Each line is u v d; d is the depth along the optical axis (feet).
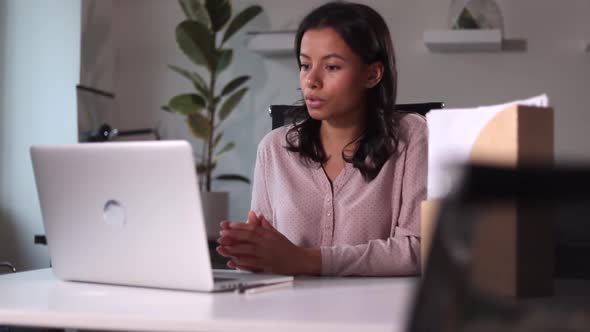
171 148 4.07
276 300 3.88
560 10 13.04
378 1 13.47
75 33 13.09
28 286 4.61
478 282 2.02
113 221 4.44
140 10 14.47
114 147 4.27
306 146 6.03
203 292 4.24
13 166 13.23
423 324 1.87
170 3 14.39
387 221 5.83
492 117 4.09
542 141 4.01
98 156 4.34
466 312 1.90
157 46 14.42
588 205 2.01
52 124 13.10
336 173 6.00
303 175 6.02
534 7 13.09
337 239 5.87
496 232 3.64
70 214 4.60
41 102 13.16
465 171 1.84
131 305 3.72
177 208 4.17
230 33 12.98
